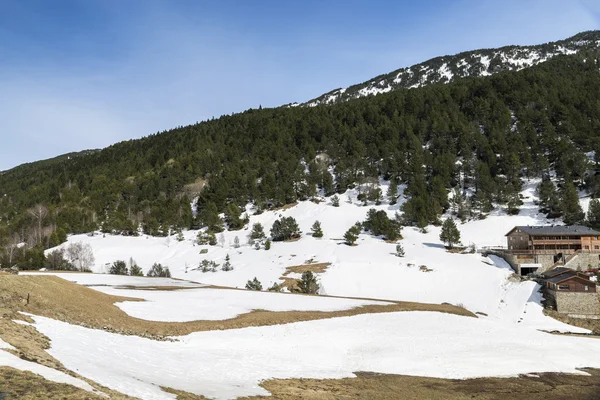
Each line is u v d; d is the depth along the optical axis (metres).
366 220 138.12
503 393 27.08
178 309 46.78
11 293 32.53
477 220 134.62
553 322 67.12
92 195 195.25
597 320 67.50
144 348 28.11
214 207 161.50
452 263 97.75
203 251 129.75
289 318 46.84
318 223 132.38
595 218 110.31
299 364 31.16
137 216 169.12
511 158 151.75
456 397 25.80
